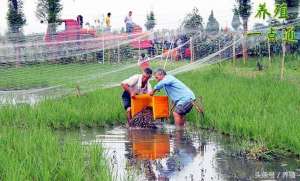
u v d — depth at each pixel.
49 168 8.70
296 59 28.77
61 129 14.33
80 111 15.20
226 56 28.77
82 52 26.56
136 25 28.48
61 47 26.59
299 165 10.37
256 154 11.05
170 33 28.44
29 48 26.00
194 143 12.47
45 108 15.52
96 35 27.50
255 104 15.39
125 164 10.34
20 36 26.20
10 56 25.66
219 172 9.81
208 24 29.11
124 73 22.73
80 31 27.09
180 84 14.86
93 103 16.62
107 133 13.79
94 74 22.38
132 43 27.16
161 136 13.39
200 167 10.17
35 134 10.96
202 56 28.41
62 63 26.14
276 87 18.91
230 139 12.93
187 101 14.73
